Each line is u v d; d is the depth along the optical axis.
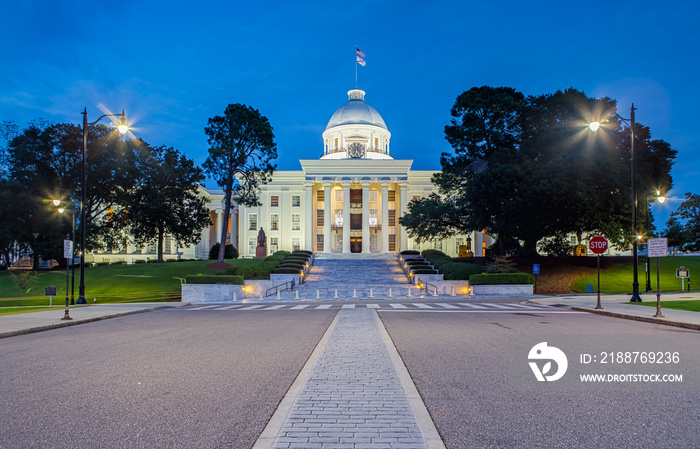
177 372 7.39
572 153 37.09
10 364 8.25
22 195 44.88
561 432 4.55
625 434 4.49
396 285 41.16
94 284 41.34
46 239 48.91
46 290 23.30
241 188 51.16
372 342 10.26
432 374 7.08
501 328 12.78
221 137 47.81
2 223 45.94
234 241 84.56
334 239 72.38
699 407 5.38
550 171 35.53
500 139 43.91
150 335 12.25
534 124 42.09
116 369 7.66
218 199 79.94
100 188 50.44
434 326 13.37
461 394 5.95
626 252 68.50
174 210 56.41
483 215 41.16
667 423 4.82
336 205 73.06
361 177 67.69
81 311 20.25
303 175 73.75
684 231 47.78
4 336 12.30
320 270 50.16
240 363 8.12
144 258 78.25
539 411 5.24
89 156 48.88
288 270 43.25
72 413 5.23
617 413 5.16
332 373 7.13
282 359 8.50
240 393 6.08
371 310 19.77
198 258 78.25
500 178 37.56
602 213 37.19
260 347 9.93
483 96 43.97
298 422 4.84
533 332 11.88
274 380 6.83
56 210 47.19
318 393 5.98
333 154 78.94
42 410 5.36
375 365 7.72
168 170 55.28
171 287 40.25
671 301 20.94
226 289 34.25
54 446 4.24
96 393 6.11
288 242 72.56
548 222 38.66
